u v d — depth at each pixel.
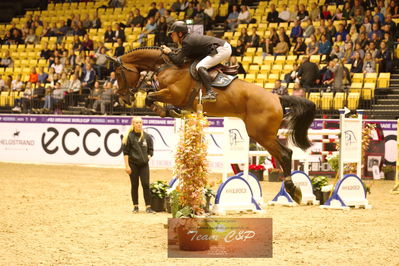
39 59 29.72
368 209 12.74
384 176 19.34
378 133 19.30
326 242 8.93
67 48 30.22
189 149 8.98
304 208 12.87
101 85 26.19
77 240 9.02
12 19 34.84
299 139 10.48
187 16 28.20
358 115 13.20
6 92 27.36
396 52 23.48
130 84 10.64
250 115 9.99
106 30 29.30
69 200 13.82
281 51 24.97
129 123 22.59
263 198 14.59
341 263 7.54
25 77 29.14
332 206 12.60
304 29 25.86
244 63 25.20
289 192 10.12
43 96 25.19
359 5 25.00
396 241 8.98
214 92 9.83
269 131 9.99
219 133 12.34
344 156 12.89
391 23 23.59
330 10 26.89
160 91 10.05
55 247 8.49
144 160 11.89
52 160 24.03
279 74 23.66
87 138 23.39
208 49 9.93
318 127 20.02
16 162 24.61
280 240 9.08
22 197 14.30
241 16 27.84
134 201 11.98
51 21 33.31
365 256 7.94
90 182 17.81
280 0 28.66
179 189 9.05
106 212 11.97
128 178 19.08
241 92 9.95
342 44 24.06
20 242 8.84
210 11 28.91
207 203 11.52
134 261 7.65
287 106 10.41
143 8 31.66
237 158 12.45
